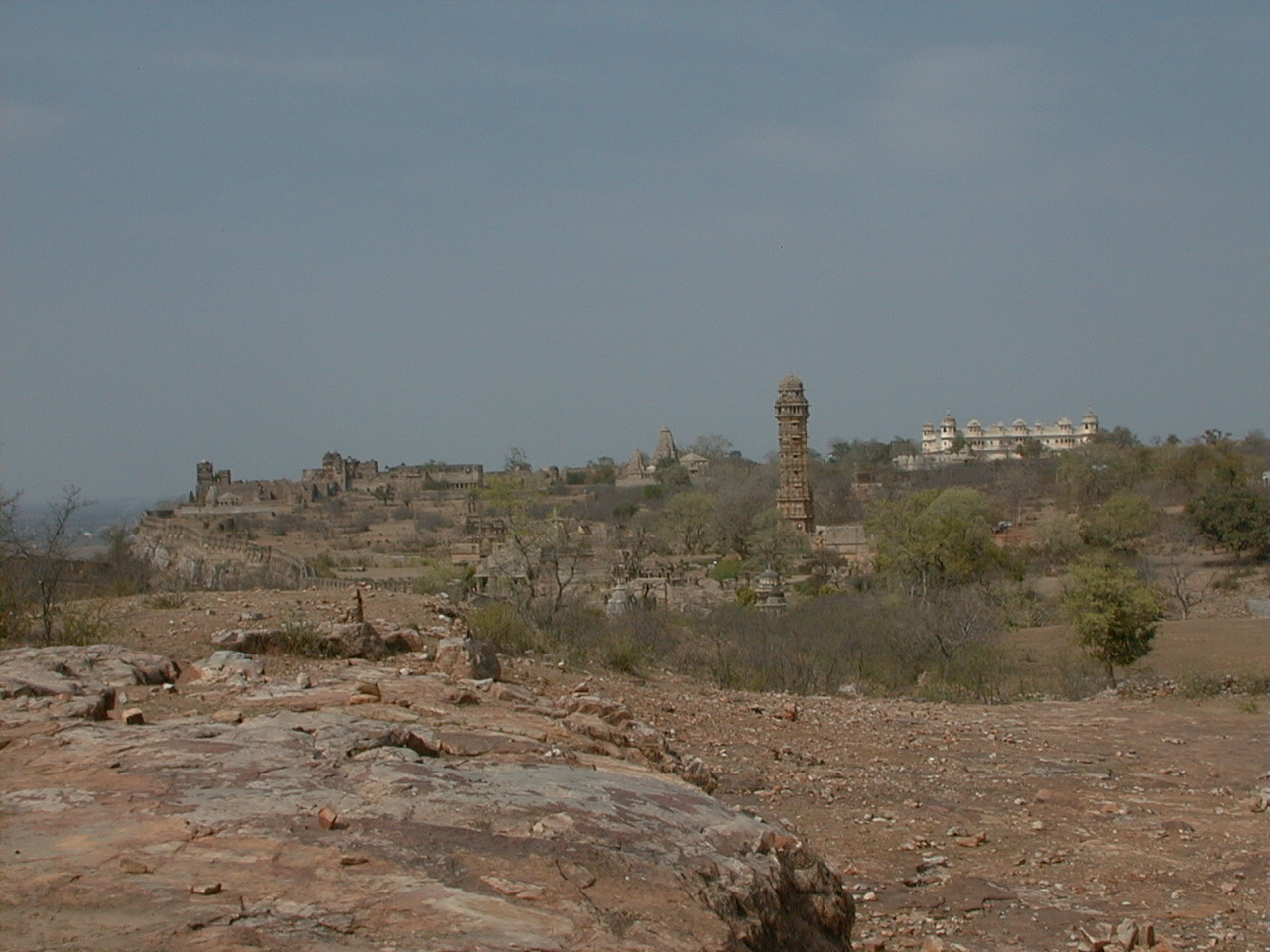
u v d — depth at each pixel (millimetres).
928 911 10164
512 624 22344
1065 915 10125
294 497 158750
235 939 5039
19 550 24531
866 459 192375
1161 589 61719
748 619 48094
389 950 5051
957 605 46531
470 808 6961
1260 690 24516
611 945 5375
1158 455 127438
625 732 12750
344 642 15672
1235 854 12094
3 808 6738
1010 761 16734
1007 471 142000
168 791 7055
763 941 6328
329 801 6969
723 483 126000
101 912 5297
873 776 15125
